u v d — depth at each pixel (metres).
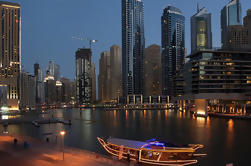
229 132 92.25
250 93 159.38
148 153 44.22
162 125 123.62
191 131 98.31
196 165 51.06
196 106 171.00
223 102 180.38
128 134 96.12
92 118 185.25
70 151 43.12
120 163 36.03
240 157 56.88
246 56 169.25
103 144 53.59
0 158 38.59
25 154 41.09
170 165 42.47
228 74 164.38
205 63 164.62
